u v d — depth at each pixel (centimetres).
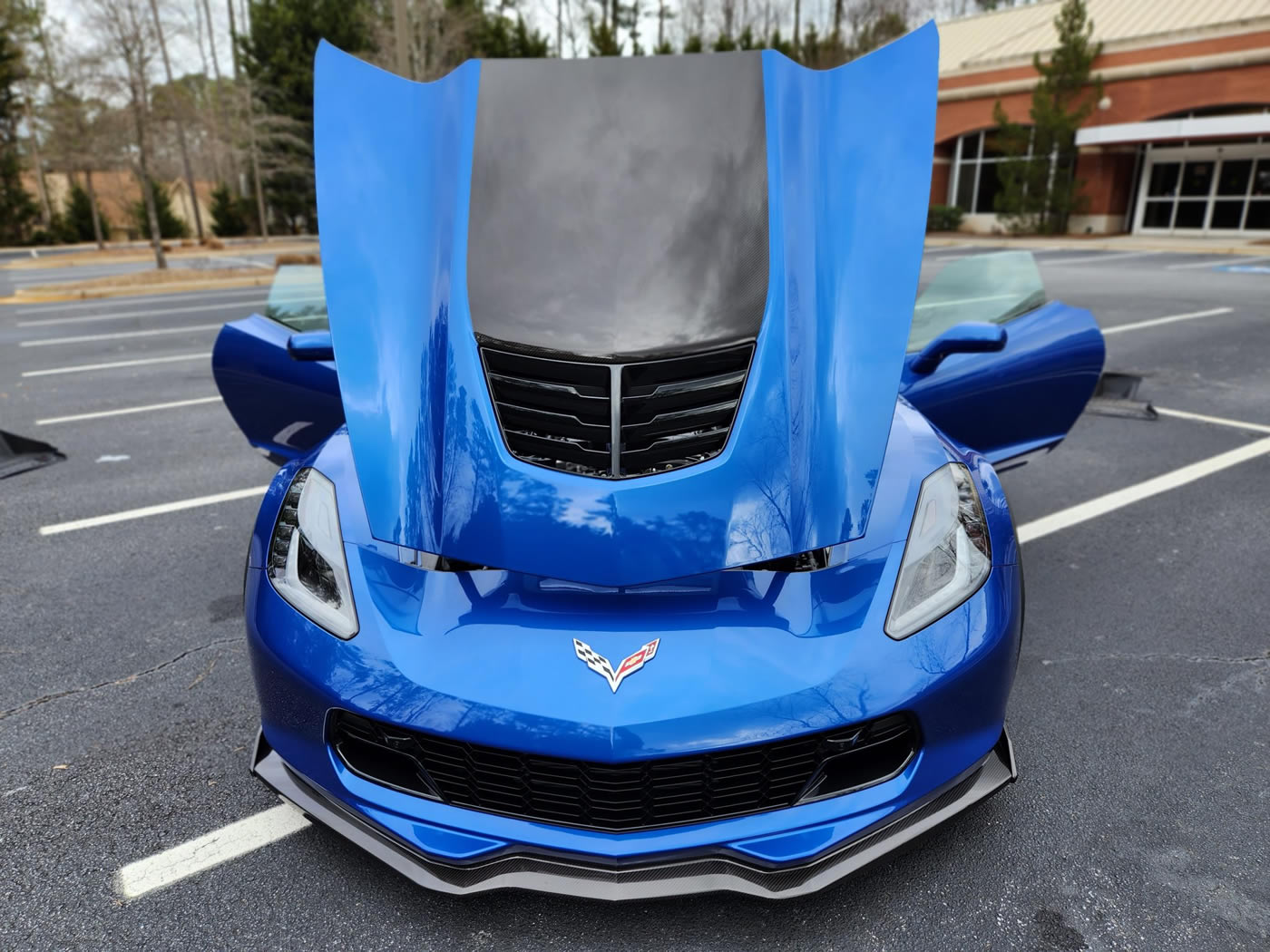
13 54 3881
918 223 198
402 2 1205
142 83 1858
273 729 179
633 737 149
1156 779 216
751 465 170
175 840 200
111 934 174
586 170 204
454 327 189
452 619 164
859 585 169
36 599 328
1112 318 957
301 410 323
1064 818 203
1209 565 343
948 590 174
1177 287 1248
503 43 3441
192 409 648
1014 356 312
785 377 180
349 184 214
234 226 3866
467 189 206
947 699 164
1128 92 2455
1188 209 2456
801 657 157
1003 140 2597
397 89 229
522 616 163
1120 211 2581
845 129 212
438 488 176
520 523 166
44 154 3500
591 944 170
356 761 170
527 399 178
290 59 3619
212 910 179
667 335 179
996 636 171
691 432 173
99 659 283
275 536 195
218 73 3656
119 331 1086
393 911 179
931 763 166
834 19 3078
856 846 162
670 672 154
